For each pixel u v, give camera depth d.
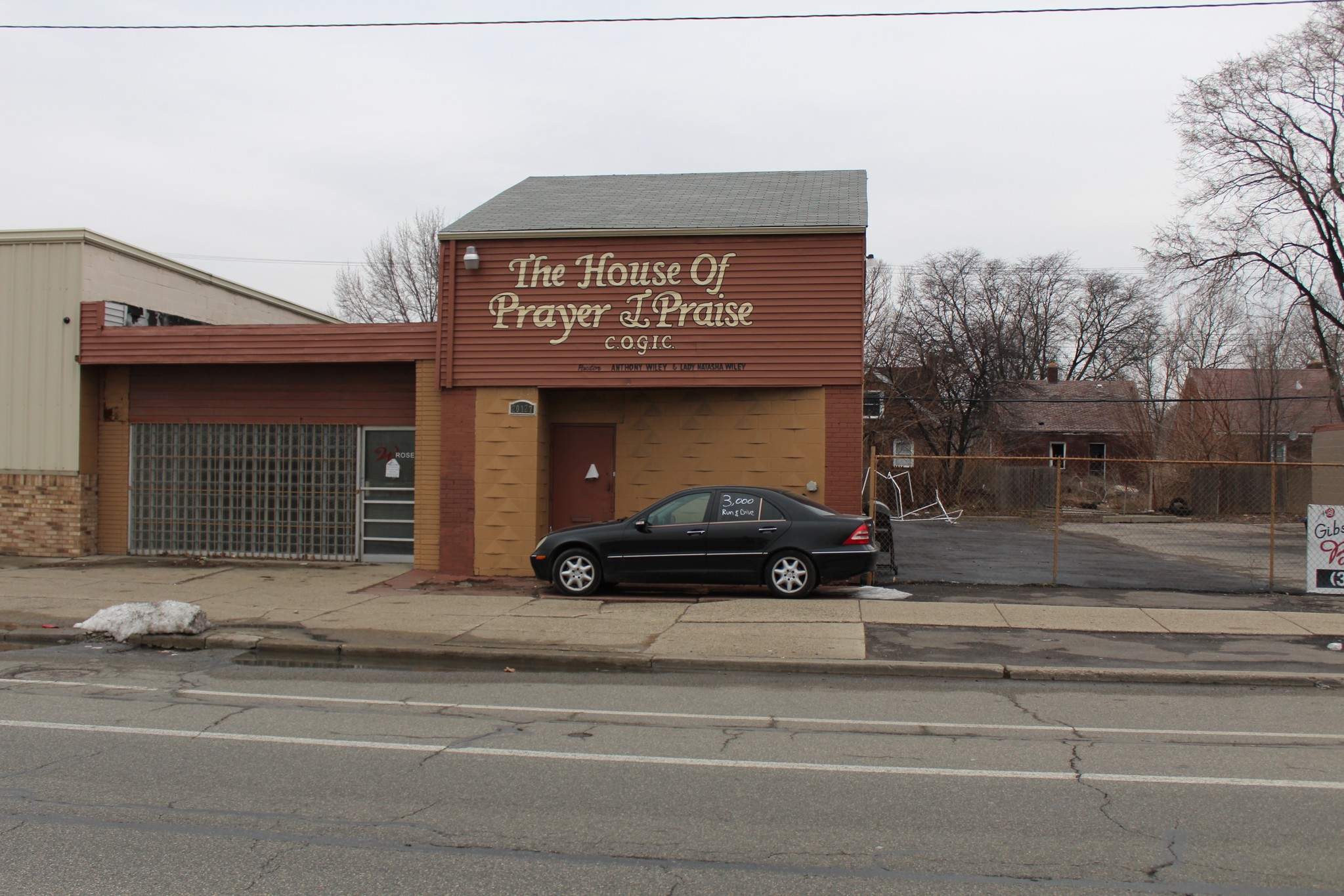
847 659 9.23
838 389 14.09
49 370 16.11
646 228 14.40
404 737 6.67
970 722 7.23
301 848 4.64
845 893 4.18
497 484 14.69
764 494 12.57
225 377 16.30
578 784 5.66
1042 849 4.68
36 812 5.12
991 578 14.58
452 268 14.84
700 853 4.62
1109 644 9.91
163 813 5.12
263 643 10.05
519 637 10.23
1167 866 4.48
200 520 16.33
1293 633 10.44
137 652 9.94
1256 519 30.16
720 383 14.20
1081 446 50.28
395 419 15.91
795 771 5.93
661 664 9.29
